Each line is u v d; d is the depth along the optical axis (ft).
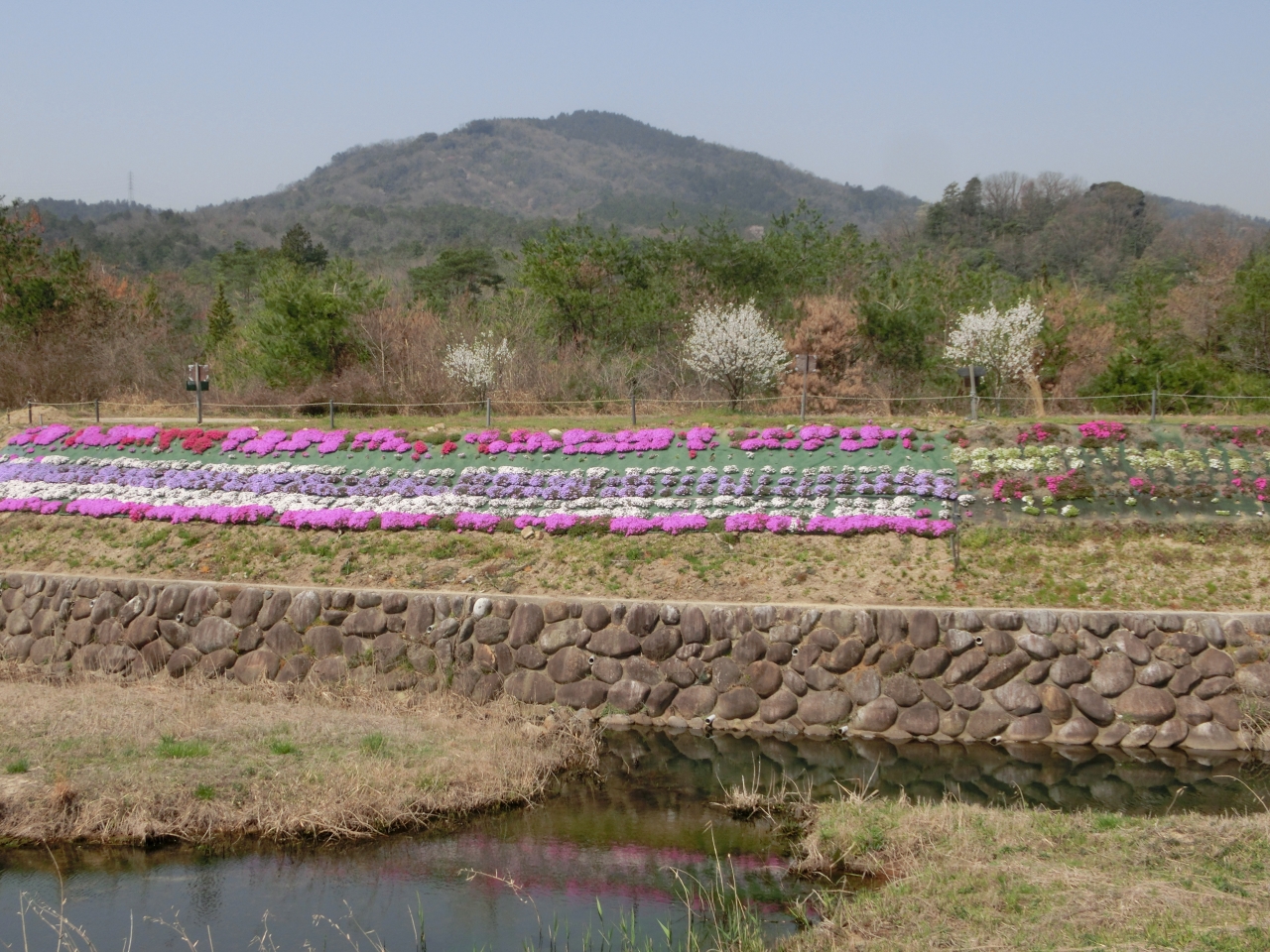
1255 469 55.52
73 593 54.95
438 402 88.12
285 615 50.90
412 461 66.85
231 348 123.95
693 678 46.83
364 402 91.04
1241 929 23.79
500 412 85.20
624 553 54.60
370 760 37.88
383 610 49.75
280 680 50.08
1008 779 39.83
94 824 33.30
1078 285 179.01
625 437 65.10
